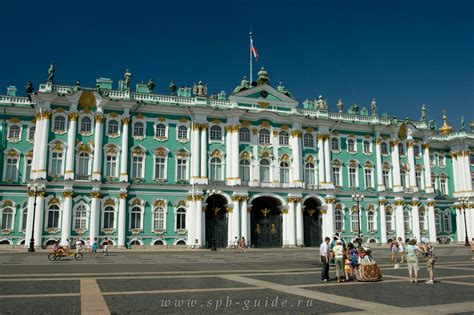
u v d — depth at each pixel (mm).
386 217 77188
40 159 60688
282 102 73562
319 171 73500
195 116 68250
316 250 62750
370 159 78312
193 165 67000
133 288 22156
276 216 71625
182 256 49562
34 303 17875
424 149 83062
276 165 71125
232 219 66812
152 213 64688
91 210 61469
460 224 85125
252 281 25406
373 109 81000
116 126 65125
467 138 85500
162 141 67000
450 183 87250
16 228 60688
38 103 62062
